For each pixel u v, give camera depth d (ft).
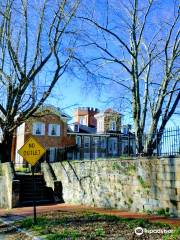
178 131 48.91
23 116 85.40
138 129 71.26
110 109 88.74
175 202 47.67
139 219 42.80
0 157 87.25
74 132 191.83
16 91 82.94
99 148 72.43
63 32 79.41
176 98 73.97
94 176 67.46
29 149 44.62
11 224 47.62
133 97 72.74
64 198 78.74
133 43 73.51
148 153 58.18
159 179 50.83
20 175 84.12
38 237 34.76
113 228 37.14
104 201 63.67
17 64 80.18
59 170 82.48
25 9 79.61
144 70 77.56
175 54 71.56
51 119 184.24
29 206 74.28
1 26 78.84
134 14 72.59
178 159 47.75
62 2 77.56
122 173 59.11
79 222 42.80
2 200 81.71
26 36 80.69
